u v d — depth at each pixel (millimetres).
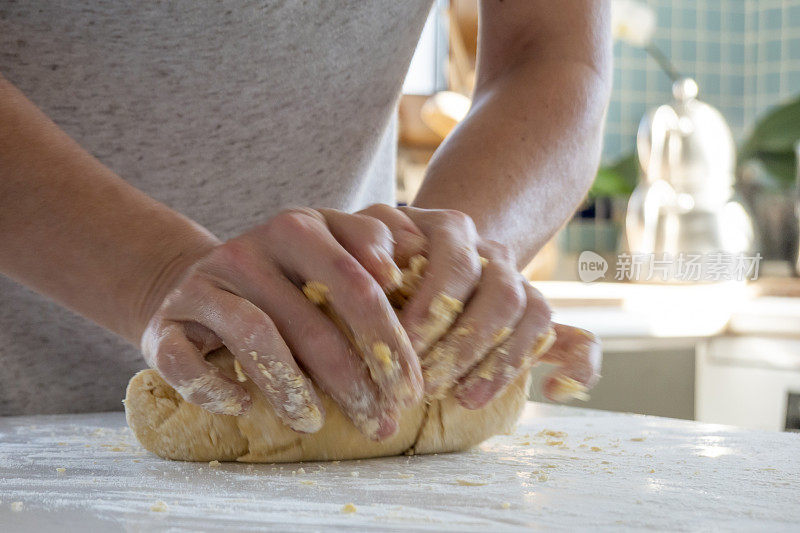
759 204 2344
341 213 615
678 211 2145
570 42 913
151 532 419
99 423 913
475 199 772
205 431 649
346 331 582
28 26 832
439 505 486
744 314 1849
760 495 516
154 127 913
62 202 613
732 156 2232
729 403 1888
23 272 627
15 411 1013
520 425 864
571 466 626
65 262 615
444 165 813
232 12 845
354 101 974
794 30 2617
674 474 589
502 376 623
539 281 2264
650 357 1903
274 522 441
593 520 448
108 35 844
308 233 572
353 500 501
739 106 2766
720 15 2729
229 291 580
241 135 942
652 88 2686
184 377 578
